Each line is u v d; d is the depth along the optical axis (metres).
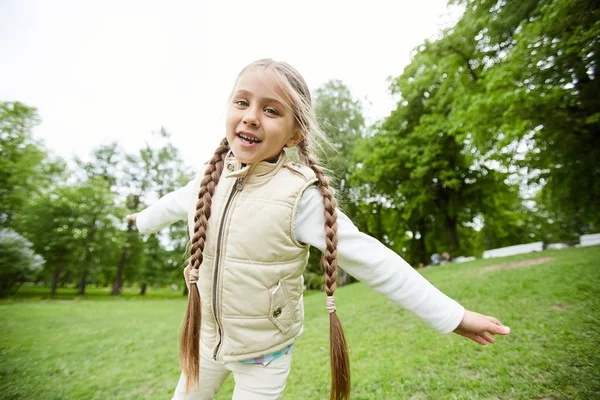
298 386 3.10
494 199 16.22
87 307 12.98
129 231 28.53
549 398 2.18
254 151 1.18
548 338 3.08
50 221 22.67
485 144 9.96
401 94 15.85
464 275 7.90
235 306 1.22
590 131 8.38
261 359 1.28
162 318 9.41
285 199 1.19
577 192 9.98
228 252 1.22
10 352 5.18
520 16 8.70
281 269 1.21
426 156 14.50
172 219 1.65
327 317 6.45
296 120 1.26
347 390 1.15
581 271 5.37
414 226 20.47
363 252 1.17
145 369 4.17
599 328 3.07
